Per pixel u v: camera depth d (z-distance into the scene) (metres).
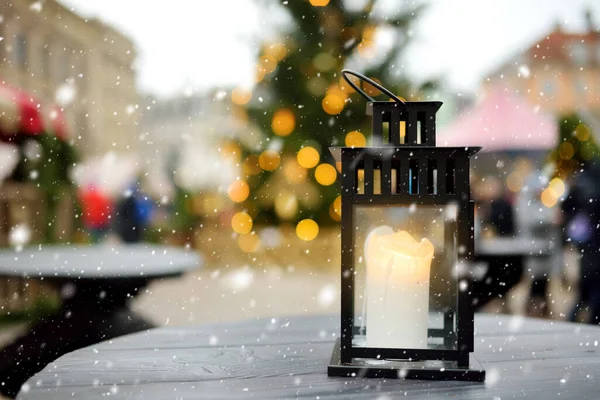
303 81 5.59
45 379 0.95
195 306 4.90
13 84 11.68
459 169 0.92
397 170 1.03
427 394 0.86
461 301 0.94
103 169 7.88
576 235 3.66
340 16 5.47
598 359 1.07
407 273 0.97
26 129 4.92
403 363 0.97
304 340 1.24
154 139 16.44
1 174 4.91
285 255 6.80
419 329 0.96
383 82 5.36
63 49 13.34
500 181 4.72
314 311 4.64
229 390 0.88
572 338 1.25
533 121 4.52
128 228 7.78
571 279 3.80
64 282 2.92
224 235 7.42
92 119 14.59
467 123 4.69
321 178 5.77
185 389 0.89
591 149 4.08
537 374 0.97
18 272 2.77
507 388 0.89
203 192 8.13
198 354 1.11
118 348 1.17
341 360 0.97
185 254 3.67
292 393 0.87
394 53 5.39
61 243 5.69
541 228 4.29
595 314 3.59
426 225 1.02
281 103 5.62
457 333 0.94
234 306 4.89
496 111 4.65
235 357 1.09
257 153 5.90
